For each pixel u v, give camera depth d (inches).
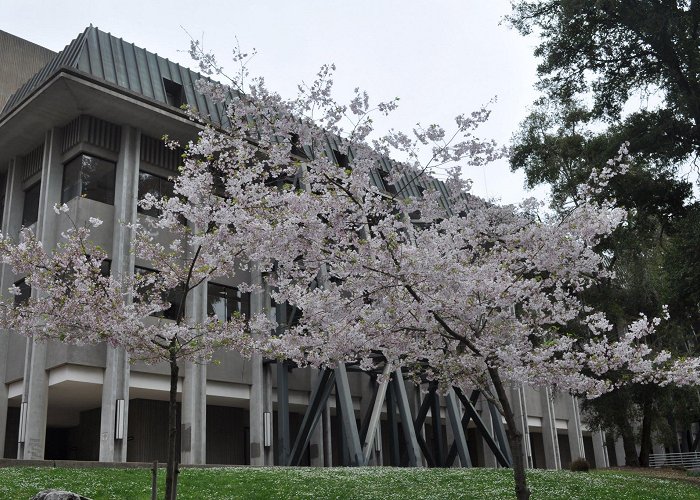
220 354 1034.1
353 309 487.5
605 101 985.5
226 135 478.6
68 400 1023.6
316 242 454.0
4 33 1417.3
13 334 1007.0
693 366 514.3
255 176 468.1
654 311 1181.1
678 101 884.0
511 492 676.7
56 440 1197.7
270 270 554.3
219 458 1125.1
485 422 1514.5
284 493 616.4
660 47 906.1
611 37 941.2
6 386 997.2
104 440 879.1
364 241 444.1
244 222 448.1
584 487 746.2
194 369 992.9
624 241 1070.4
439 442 1268.5
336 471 772.0
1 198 1141.7
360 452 946.7
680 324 1065.5
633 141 920.9
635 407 1379.2
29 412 899.4
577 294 1176.8
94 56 981.8
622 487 770.2
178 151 1075.3
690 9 876.6
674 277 934.4
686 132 908.6
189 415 971.9
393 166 485.1
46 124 1013.8
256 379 1059.3
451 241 505.4
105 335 481.7
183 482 642.2
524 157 1244.5
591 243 491.8
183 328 486.0
